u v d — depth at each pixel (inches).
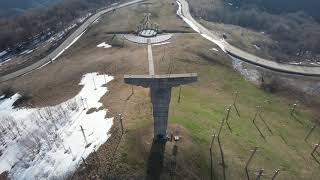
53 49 5502.0
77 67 4335.6
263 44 5954.7
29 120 3356.3
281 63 4495.6
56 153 2701.8
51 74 4355.3
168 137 2513.5
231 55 4640.8
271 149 2721.5
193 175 2306.8
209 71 3986.2
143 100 3080.7
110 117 2906.0
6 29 7342.5
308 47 6348.4
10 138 3149.6
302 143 2906.0
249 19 7780.5
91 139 2691.9
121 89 3447.3
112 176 2260.1
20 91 4035.4
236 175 2379.4
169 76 2130.9
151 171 2273.6
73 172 2409.0
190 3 7844.5
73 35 5944.9
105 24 6146.7
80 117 3120.1
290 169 2534.5
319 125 3265.3
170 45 4719.5
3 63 5693.9
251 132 2906.0
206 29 5807.1
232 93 3607.3
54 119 3223.4
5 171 2741.1
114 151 2427.4
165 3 7647.6
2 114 3641.7
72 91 3754.9
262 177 2396.7
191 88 3526.1
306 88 3900.1
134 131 2573.8
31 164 2706.7
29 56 5565.9
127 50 4685.0
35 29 7234.3
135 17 6481.3
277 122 3176.7
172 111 2957.7
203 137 2645.2
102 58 4451.3
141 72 3811.5
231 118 3051.2
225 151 2559.1
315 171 2571.4
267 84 3922.2
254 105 3435.0
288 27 7470.5
